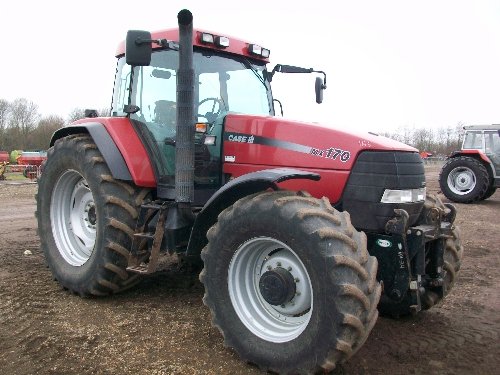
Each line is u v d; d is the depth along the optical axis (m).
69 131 4.78
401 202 3.30
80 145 4.36
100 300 4.20
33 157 21.62
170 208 3.91
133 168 4.08
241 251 3.19
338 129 3.57
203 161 4.05
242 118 3.99
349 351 2.70
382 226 3.31
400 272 3.24
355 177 3.38
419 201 3.43
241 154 3.94
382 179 3.30
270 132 3.80
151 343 3.37
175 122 4.13
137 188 4.21
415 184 3.40
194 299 4.25
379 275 3.33
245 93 4.57
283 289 3.04
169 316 3.85
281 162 3.70
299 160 3.61
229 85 4.44
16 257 5.63
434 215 3.49
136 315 3.87
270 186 3.35
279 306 3.13
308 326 2.83
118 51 4.79
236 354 3.23
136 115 4.41
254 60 4.73
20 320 3.71
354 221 3.39
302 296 3.02
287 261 3.09
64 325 3.63
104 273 4.06
